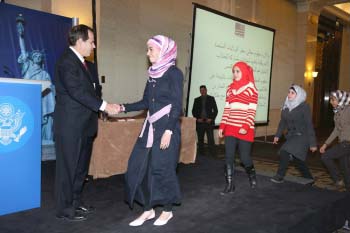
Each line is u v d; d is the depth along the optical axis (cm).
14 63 471
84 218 274
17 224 258
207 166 492
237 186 390
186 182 400
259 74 975
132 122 416
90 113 274
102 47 629
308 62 1219
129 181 269
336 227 350
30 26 487
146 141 267
